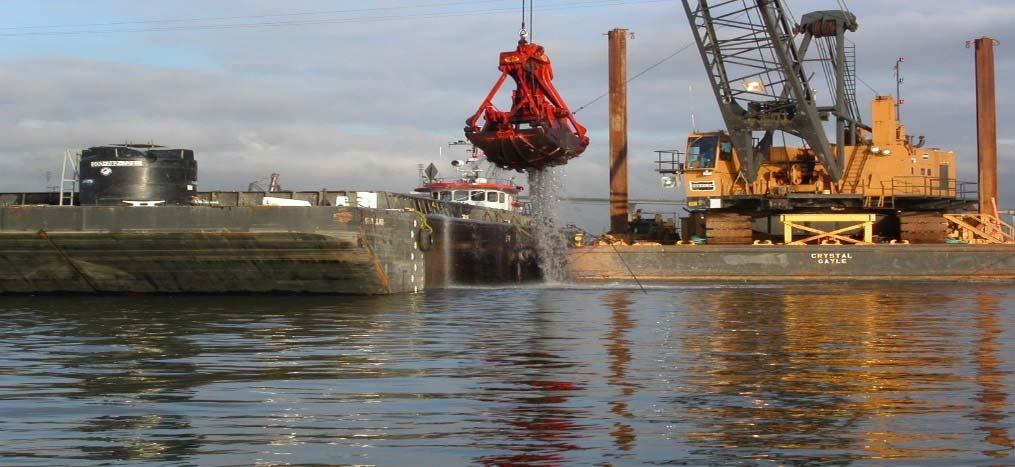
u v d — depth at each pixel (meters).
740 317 23.14
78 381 12.47
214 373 13.15
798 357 14.94
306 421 9.95
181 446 8.91
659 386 12.05
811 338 17.91
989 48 56.09
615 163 55.25
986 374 13.02
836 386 12.04
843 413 10.30
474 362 14.28
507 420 10.01
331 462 8.38
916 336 18.36
